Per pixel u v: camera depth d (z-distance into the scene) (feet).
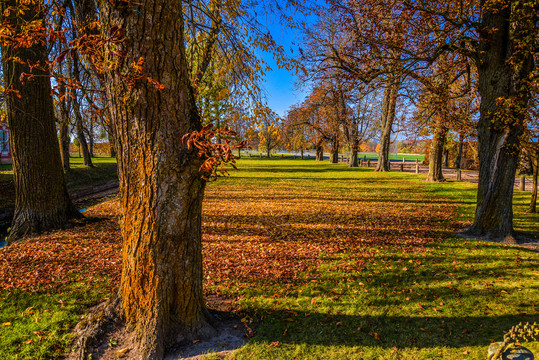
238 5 19.15
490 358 8.84
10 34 9.61
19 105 23.76
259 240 24.66
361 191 53.06
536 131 26.48
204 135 8.11
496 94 23.57
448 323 12.70
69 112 19.12
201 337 11.23
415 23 26.89
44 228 25.49
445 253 21.29
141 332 10.30
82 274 17.24
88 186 59.93
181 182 9.89
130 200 10.12
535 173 31.96
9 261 18.99
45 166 25.52
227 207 38.83
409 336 11.86
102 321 10.97
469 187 54.08
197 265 11.28
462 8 23.99
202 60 20.59
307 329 12.30
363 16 29.35
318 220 31.83
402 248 22.54
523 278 16.90
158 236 10.02
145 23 8.81
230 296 15.25
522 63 22.24
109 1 8.44
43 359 10.13
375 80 30.96
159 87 8.25
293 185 61.05
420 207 38.83
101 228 26.76
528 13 21.76
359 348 11.12
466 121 34.88
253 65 19.03
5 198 41.24
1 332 11.68
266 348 10.96
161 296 10.37
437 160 63.93
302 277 17.51
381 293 15.48
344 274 17.89
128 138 9.66
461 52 25.12
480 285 16.20
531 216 30.89
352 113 97.81
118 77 9.18
